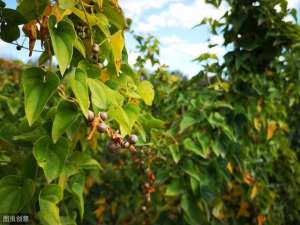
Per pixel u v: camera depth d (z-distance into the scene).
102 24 0.44
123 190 1.18
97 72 0.44
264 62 1.00
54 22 0.39
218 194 0.81
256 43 0.96
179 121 0.86
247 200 0.95
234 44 0.98
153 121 0.56
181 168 0.75
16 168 0.47
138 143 0.70
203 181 0.75
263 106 0.95
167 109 1.01
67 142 0.40
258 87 0.94
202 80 1.02
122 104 0.46
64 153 0.40
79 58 0.46
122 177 1.18
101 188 1.21
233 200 0.98
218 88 0.96
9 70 1.23
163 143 0.77
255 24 0.97
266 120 0.98
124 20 0.48
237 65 0.94
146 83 0.52
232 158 0.87
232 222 0.96
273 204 1.01
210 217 0.84
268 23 0.96
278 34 0.95
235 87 0.94
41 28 0.41
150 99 0.53
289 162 1.11
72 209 0.53
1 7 0.41
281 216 1.10
